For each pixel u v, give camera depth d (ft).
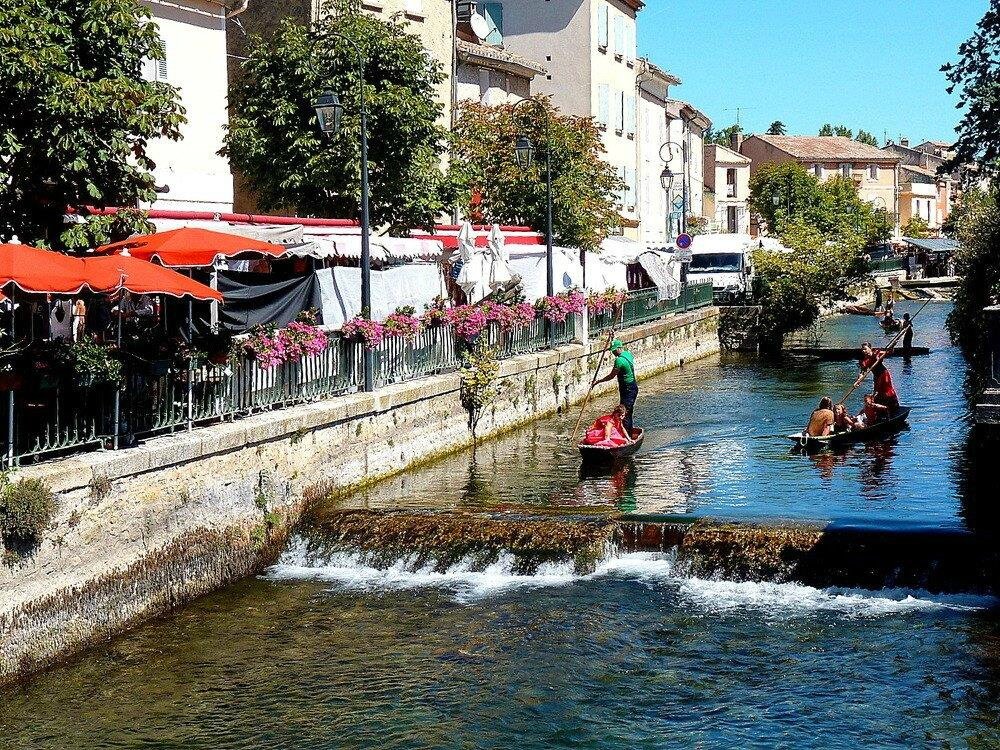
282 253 58.49
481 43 149.79
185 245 55.16
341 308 72.69
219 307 64.59
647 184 201.57
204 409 55.31
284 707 40.83
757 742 37.73
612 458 73.97
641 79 193.88
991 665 42.57
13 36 49.60
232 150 91.50
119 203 56.80
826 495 62.23
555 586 51.83
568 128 127.24
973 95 57.57
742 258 172.65
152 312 61.98
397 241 84.89
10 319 55.42
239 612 49.83
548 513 58.70
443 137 94.73
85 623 45.44
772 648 44.65
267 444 57.21
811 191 286.25
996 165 58.13
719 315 151.43
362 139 70.23
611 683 42.16
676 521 55.42
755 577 51.70
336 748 37.91
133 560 47.96
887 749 37.09
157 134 57.26
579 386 103.60
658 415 94.73
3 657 41.63
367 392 68.69
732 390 109.60
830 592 50.06
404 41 91.30
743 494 63.16
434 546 55.11
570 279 113.80
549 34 169.89
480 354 84.02
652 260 134.51
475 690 41.81
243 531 55.11
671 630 46.60
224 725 39.60
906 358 131.95
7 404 43.68
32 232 54.70
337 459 64.03
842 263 150.82
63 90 50.78
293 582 53.93
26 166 52.75
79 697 41.50
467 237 91.40
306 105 90.02
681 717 39.52
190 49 91.61
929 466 69.46
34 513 41.86
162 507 49.67
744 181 335.47
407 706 40.68
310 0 110.11
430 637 46.60
